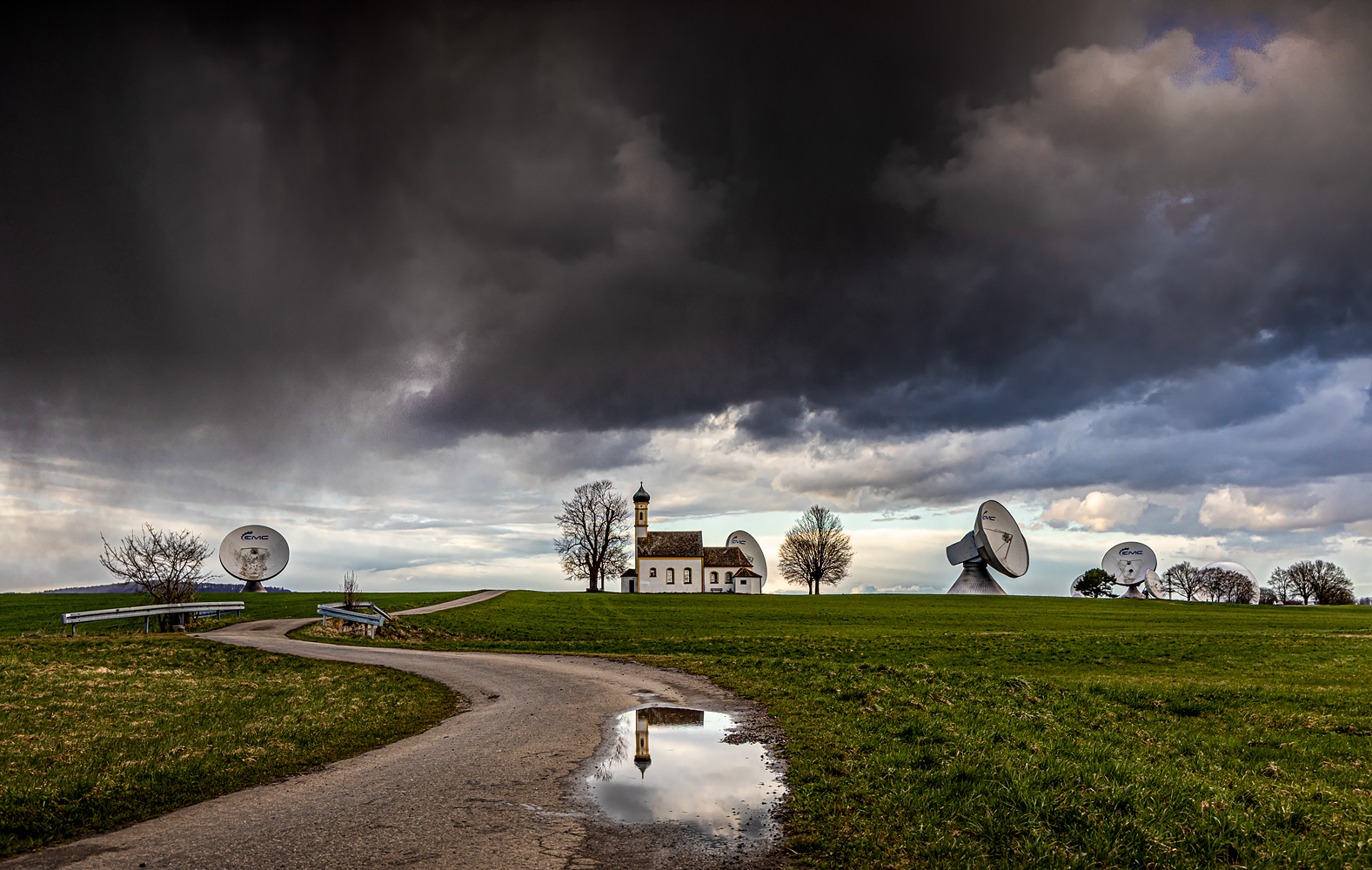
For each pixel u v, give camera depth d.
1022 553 105.19
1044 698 23.77
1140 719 21.73
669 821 11.03
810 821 10.76
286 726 20.52
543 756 15.73
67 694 26.30
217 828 10.88
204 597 61.84
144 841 10.33
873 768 13.45
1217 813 10.80
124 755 16.69
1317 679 32.88
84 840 10.50
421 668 33.75
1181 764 15.39
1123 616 80.94
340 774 14.40
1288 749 18.19
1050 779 12.23
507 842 10.11
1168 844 9.59
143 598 56.62
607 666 34.09
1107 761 13.71
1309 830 10.77
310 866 9.28
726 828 10.69
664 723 19.48
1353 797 13.30
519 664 35.16
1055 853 9.31
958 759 13.52
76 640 39.31
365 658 38.00
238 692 28.44
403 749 17.08
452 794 12.66
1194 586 157.50
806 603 99.94
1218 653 42.03
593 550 128.75
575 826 10.80
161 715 23.33
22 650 35.56
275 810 11.83
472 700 25.50
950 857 9.30
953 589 117.38
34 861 9.58
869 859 9.33
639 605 93.12
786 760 14.86
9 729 20.52
